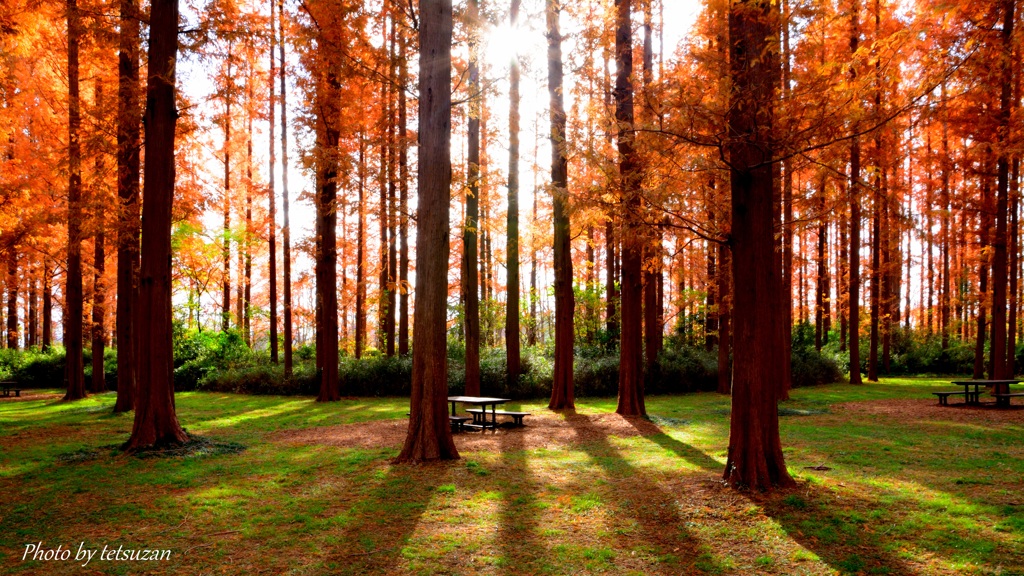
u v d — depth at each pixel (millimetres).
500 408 15023
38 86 12914
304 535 5293
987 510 5539
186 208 13688
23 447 9773
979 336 18281
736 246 6488
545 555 4754
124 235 13055
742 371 6465
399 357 19625
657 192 6461
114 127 11344
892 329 29609
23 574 4512
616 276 22672
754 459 6332
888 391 19078
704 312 21125
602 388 17672
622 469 7719
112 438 10656
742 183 6406
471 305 15945
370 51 13273
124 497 6602
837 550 4699
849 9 5586
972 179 15391
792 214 15914
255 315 29766
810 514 5516
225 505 6223
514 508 6012
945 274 27344
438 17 8453
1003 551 4562
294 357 24359
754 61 5895
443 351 8500
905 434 10273
